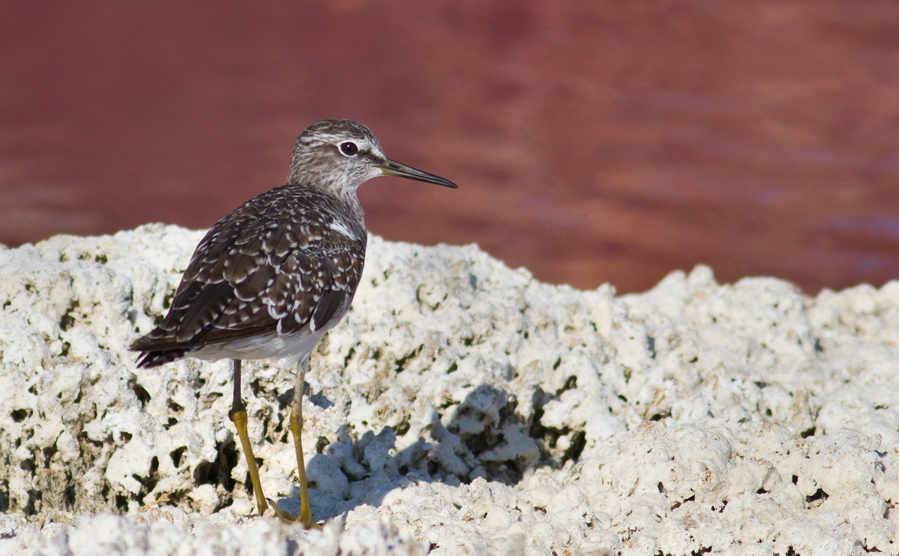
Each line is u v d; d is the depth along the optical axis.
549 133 37.09
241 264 8.50
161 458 9.30
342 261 9.21
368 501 9.23
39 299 9.98
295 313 8.64
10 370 9.47
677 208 29.72
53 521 9.30
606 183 31.89
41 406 9.33
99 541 7.39
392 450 10.20
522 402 10.81
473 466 10.55
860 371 12.54
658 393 11.22
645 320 12.95
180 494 9.28
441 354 11.13
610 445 9.91
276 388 10.13
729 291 14.27
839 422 10.97
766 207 29.88
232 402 9.87
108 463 9.38
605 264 25.56
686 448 9.23
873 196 30.81
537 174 32.53
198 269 8.52
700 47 49.84
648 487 8.98
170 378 9.64
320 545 7.70
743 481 8.96
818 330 14.34
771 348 13.27
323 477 9.61
